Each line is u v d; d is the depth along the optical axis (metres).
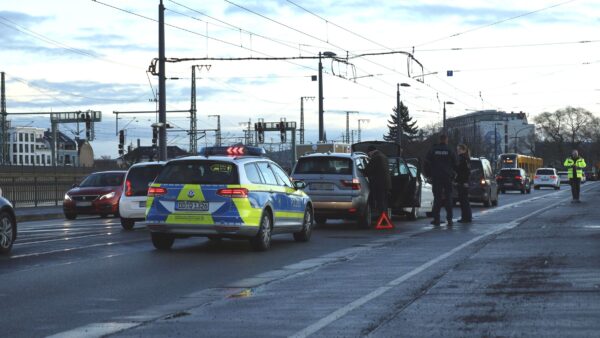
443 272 10.75
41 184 37.53
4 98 66.19
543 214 24.23
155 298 8.84
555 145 167.62
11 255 13.52
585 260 11.73
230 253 13.88
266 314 7.74
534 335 6.57
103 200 26.22
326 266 11.74
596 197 40.09
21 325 7.25
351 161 19.62
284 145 70.50
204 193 13.89
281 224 15.07
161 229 14.09
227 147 26.91
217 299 8.73
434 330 6.84
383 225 20.08
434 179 20.36
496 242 15.02
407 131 139.50
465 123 193.00
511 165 76.62
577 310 7.70
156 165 20.88
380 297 8.70
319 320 7.38
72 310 8.06
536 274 10.32
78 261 12.59
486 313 7.62
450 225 20.36
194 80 61.78
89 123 64.81
